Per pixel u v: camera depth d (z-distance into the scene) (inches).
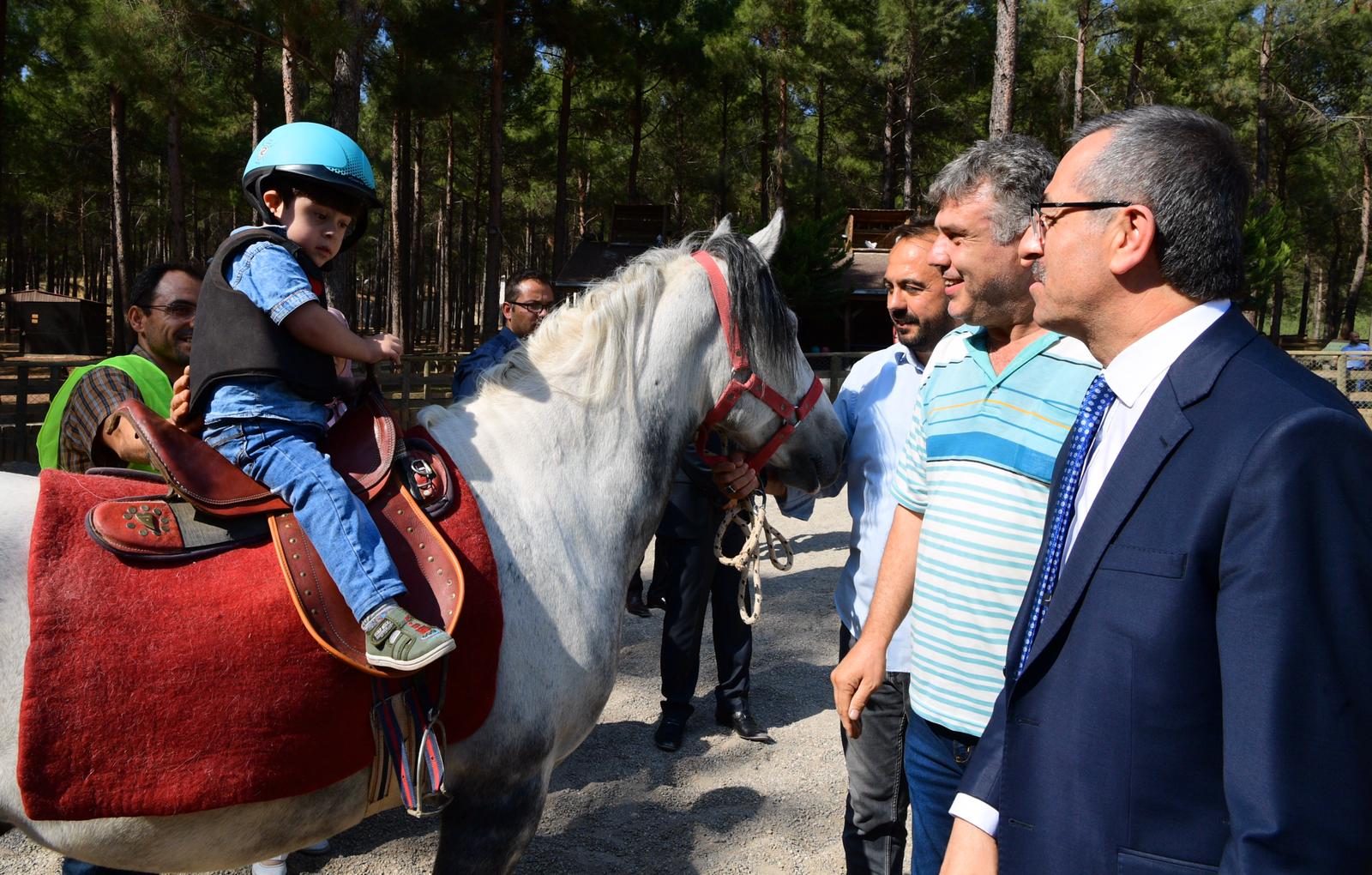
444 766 68.6
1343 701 35.5
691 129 1325.0
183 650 60.1
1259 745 35.9
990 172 70.4
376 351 69.9
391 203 1135.0
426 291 1733.5
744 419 89.7
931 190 75.4
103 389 90.7
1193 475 41.3
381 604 63.0
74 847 62.7
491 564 70.6
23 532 63.3
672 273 87.5
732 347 87.7
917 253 95.3
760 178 1295.5
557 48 991.6
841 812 134.0
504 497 75.8
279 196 72.0
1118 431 47.8
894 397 99.6
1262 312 869.2
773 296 90.0
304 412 68.6
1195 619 40.7
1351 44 1127.0
